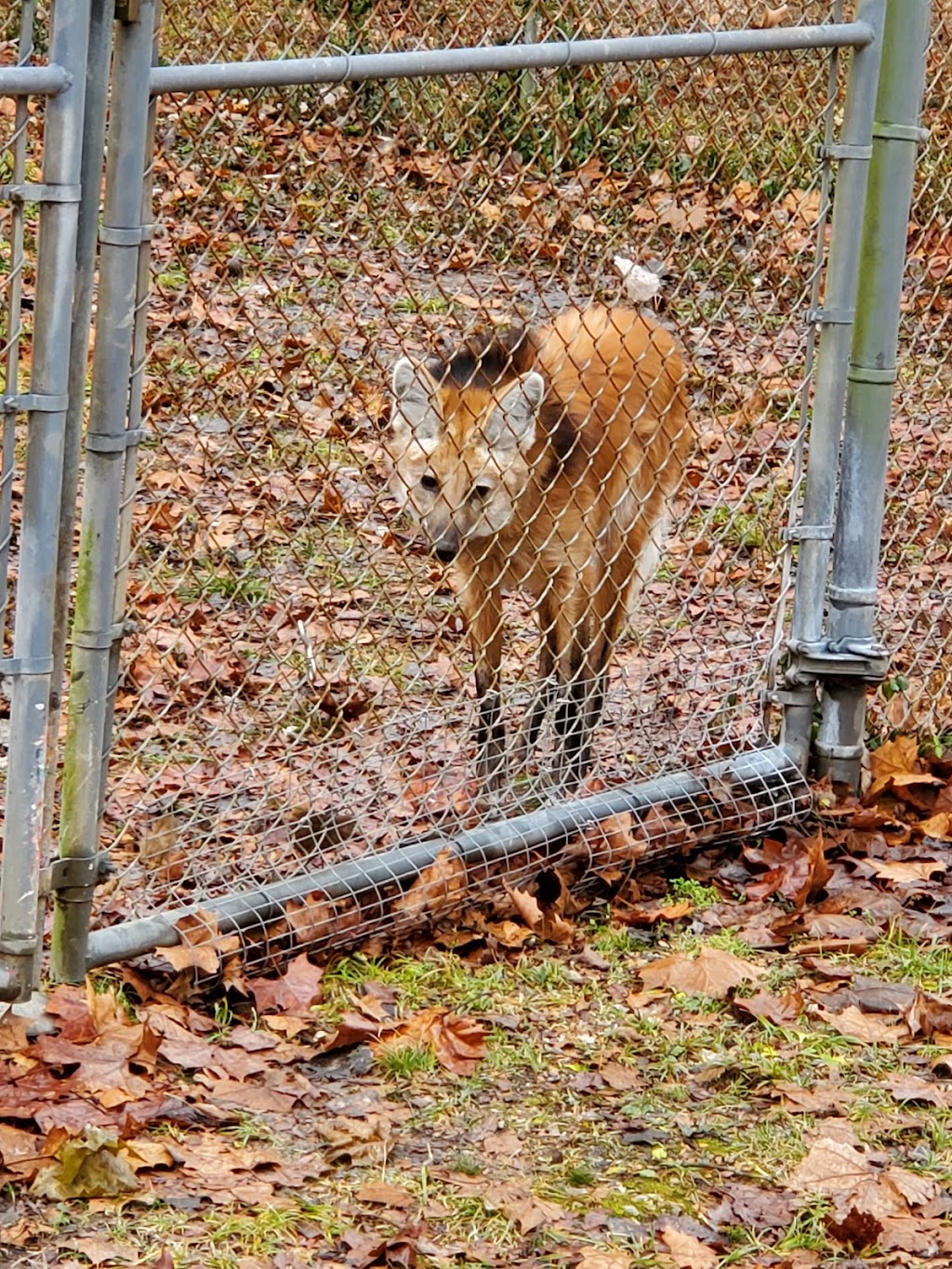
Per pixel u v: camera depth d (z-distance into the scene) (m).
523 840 5.85
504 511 6.73
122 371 4.51
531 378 6.53
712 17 6.38
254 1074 4.68
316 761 6.29
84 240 4.37
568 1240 4.07
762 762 6.50
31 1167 4.07
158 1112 4.37
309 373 9.61
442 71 4.93
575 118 6.17
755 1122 4.68
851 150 6.05
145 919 5.07
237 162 6.26
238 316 6.16
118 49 4.30
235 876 5.66
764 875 6.18
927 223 8.05
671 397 7.52
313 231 6.12
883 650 6.53
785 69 6.33
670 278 8.20
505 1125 4.58
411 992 5.24
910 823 6.66
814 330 6.33
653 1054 5.01
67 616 4.60
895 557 9.38
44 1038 4.56
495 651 6.97
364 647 8.15
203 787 6.46
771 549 9.45
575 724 6.57
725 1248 4.11
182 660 7.64
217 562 8.62
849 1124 4.65
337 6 5.38
